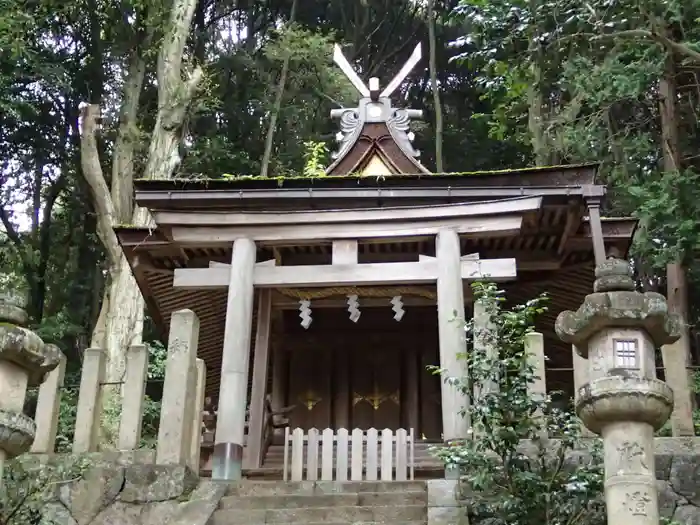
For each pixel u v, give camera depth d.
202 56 23.81
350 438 9.52
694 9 13.74
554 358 13.61
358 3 26.06
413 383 13.24
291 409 12.62
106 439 13.78
